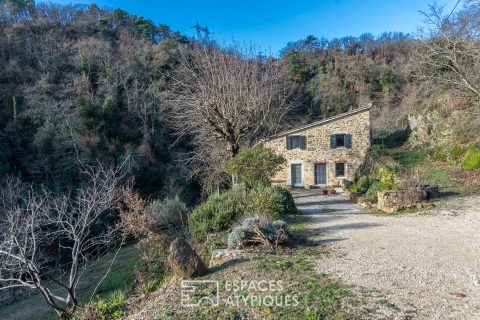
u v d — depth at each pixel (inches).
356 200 585.9
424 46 661.3
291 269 205.2
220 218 357.7
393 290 171.0
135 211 365.4
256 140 637.3
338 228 334.0
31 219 304.8
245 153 453.1
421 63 678.5
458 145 712.4
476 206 404.8
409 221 356.8
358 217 406.0
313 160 897.5
